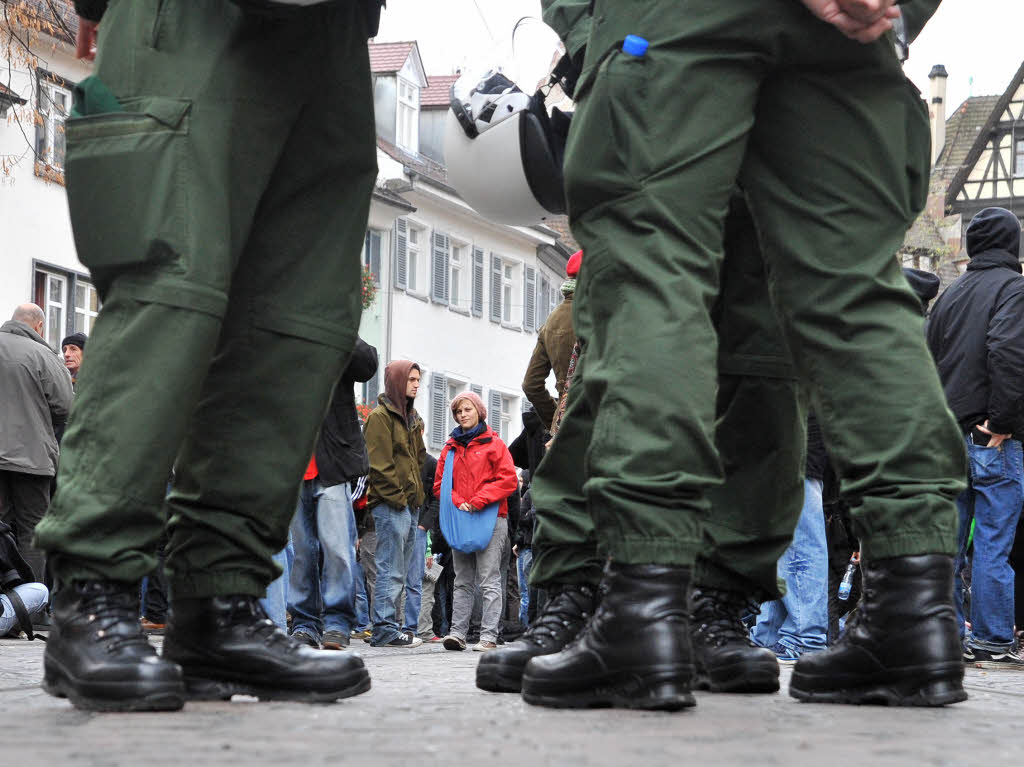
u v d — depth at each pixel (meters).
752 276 3.47
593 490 2.61
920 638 2.73
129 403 2.57
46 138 24.94
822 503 7.30
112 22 2.72
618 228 2.73
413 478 10.04
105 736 2.07
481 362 41.44
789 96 2.85
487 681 3.25
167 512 2.86
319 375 2.95
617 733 2.13
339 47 2.89
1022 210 53.34
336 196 2.98
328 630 8.00
